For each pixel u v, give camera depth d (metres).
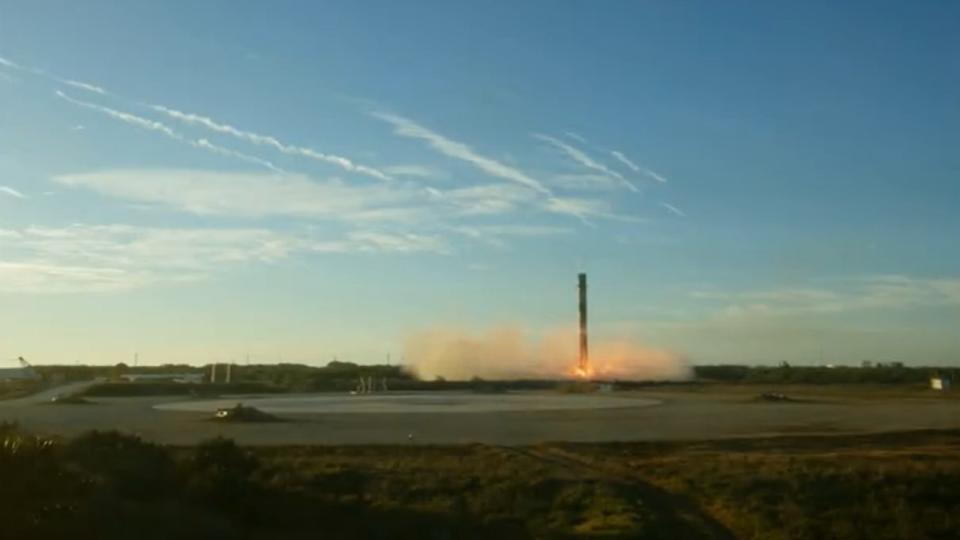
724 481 39.31
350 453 47.81
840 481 38.88
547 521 32.06
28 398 117.31
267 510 28.67
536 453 49.38
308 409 91.88
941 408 90.56
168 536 22.11
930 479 39.28
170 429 64.06
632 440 56.31
